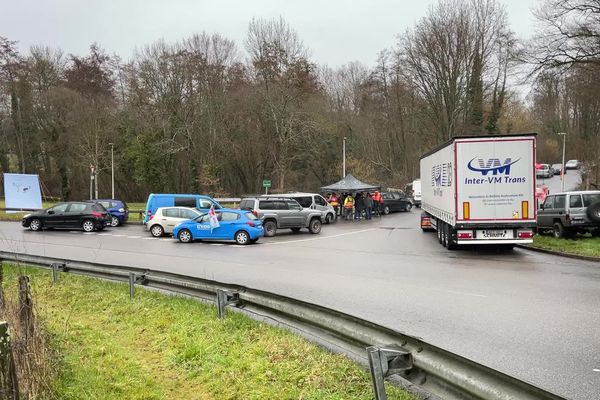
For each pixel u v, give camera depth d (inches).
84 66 2171.5
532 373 205.6
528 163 589.6
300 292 379.9
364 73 2399.1
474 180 598.2
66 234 966.4
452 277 451.2
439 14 1937.7
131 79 1943.9
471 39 1902.1
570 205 713.6
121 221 1181.1
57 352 223.0
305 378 188.4
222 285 295.4
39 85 2015.3
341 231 1027.3
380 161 2348.7
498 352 232.7
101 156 2004.2
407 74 2041.1
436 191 767.1
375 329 178.1
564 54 971.3
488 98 2018.9
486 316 301.6
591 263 539.2
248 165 2108.8
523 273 472.1
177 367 217.9
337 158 2203.5
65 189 2137.1
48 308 357.4
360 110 2365.9
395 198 1630.2
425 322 287.4
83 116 1975.9
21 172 2042.3
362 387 178.2
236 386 188.2
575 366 214.1
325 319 208.7
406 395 170.7
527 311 315.0
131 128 2092.8
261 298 259.6
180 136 1946.4
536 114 2822.3
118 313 328.2
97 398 179.9
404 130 2357.3
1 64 1921.8
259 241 840.9
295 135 1854.1
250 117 1959.9
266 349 224.1
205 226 808.3
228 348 232.1
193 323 278.2
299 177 2196.1
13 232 996.6
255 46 1902.1
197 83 1924.2
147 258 611.2
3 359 130.5
